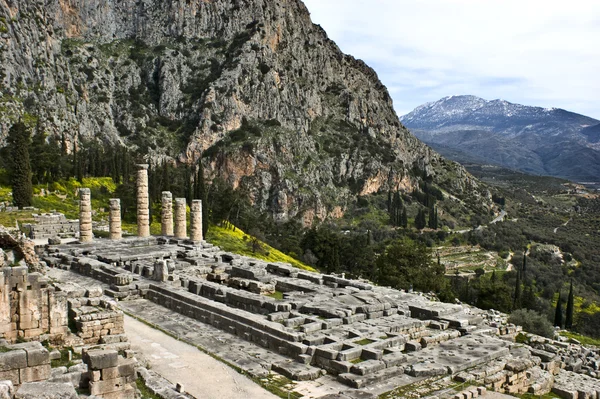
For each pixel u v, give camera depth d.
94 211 94.00
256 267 48.94
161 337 30.58
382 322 33.66
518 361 30.52
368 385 25.12
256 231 115.06
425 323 34.62
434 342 32.31
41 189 95.62
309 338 28.97
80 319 26.19
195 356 27.64
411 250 73.50
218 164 170.50
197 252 55.88
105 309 27.72
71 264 47.69
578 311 103.81
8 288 23.72
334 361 26.53
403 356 28.09
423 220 179.62
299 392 23.97
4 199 85.06
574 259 162.38
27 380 17.48
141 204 64.38
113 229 61.00
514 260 149.25
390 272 71.75
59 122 136.62
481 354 30.14
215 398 22.70
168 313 36.06
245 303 36.56
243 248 91.44
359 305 36.03
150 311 36.50
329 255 105.00
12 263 26.41
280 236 128.88
